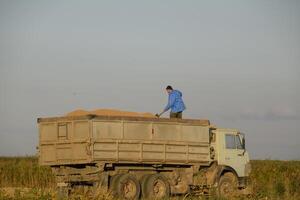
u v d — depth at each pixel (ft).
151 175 94.38
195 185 99.66
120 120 91.25
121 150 91.09
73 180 93.45
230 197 95.04
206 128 99.76
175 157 96.22
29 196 79.25
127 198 91.56
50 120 93.45
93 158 88.89
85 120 90.02
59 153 92.48
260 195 99.86
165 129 95.40
